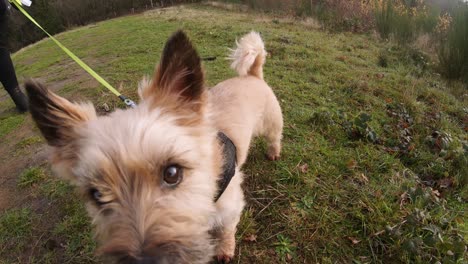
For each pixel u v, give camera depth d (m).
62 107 0.24
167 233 0.20
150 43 1.09
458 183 0.45
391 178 0.45
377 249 0.35
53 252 0.36
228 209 0.30
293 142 0.51
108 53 1.05
